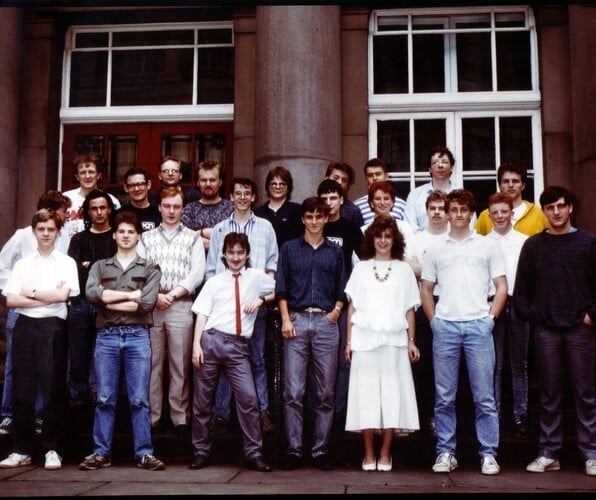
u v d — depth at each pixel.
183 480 4.59
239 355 5.05
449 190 6.32
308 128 7.30
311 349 5.15
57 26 8.38
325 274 5.19
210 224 6.05
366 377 4.98
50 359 5.09
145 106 8.33
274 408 5.73
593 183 7.10
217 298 5.14
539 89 7.79
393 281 5.10
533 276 5.06
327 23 7.52
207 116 8.21
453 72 7.96
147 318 5.08
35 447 5.49
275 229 5.98
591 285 4.97
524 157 7.78
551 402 4.94
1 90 7.89
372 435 5.00
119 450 5.44
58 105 8.38
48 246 5.22
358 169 7.77
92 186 6.15
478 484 4.49
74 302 5.50
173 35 8.43
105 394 5.00
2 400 5.89
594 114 7.13
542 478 4.67
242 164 7.93
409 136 7.89
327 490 4.29
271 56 7.39
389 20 8.05
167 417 5.69
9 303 5.07
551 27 7.74
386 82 8.00
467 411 5.70
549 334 4.94
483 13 7.97
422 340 5.66
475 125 7.87
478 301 5.00
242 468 5.04
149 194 6.49
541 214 5.87
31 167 8.12
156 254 5.54
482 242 5.10
